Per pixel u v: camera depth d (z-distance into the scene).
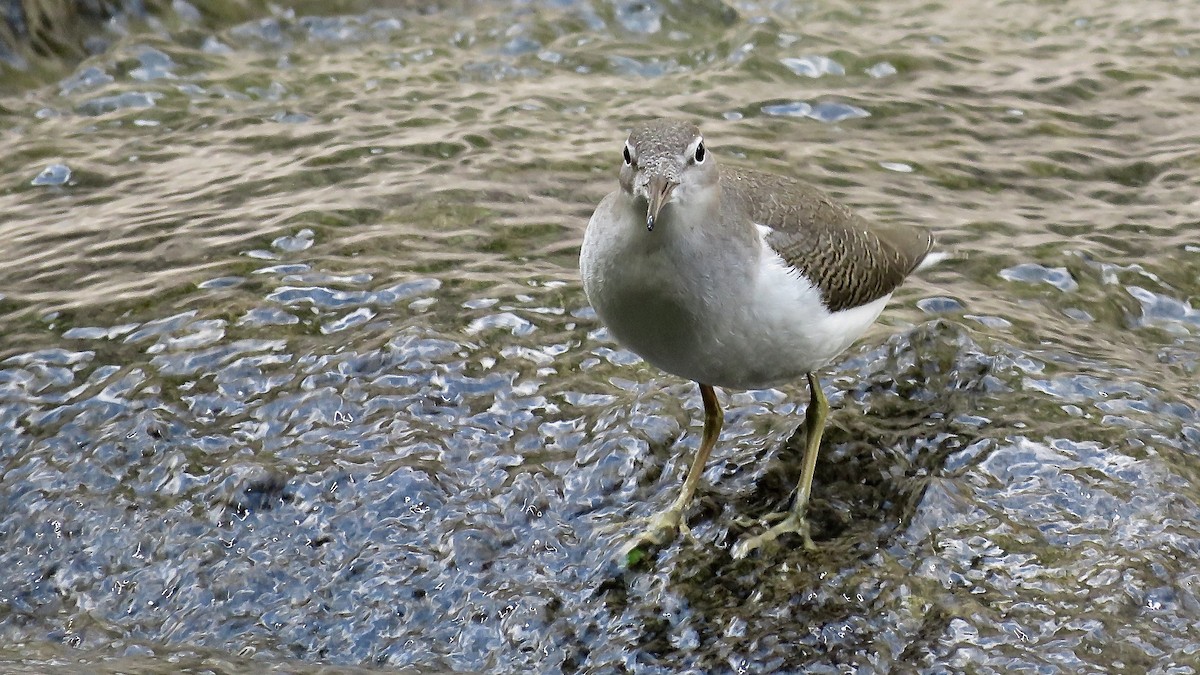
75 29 18.06
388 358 11.45
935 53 18.55
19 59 17.38
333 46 18.80
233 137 16.03
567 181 14.97
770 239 9.15
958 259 13.42
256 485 10.29
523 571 9.73
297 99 17.16
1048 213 14.61
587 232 9.22
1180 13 19.89
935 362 11.41
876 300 10.06
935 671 8.73
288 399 11.09
